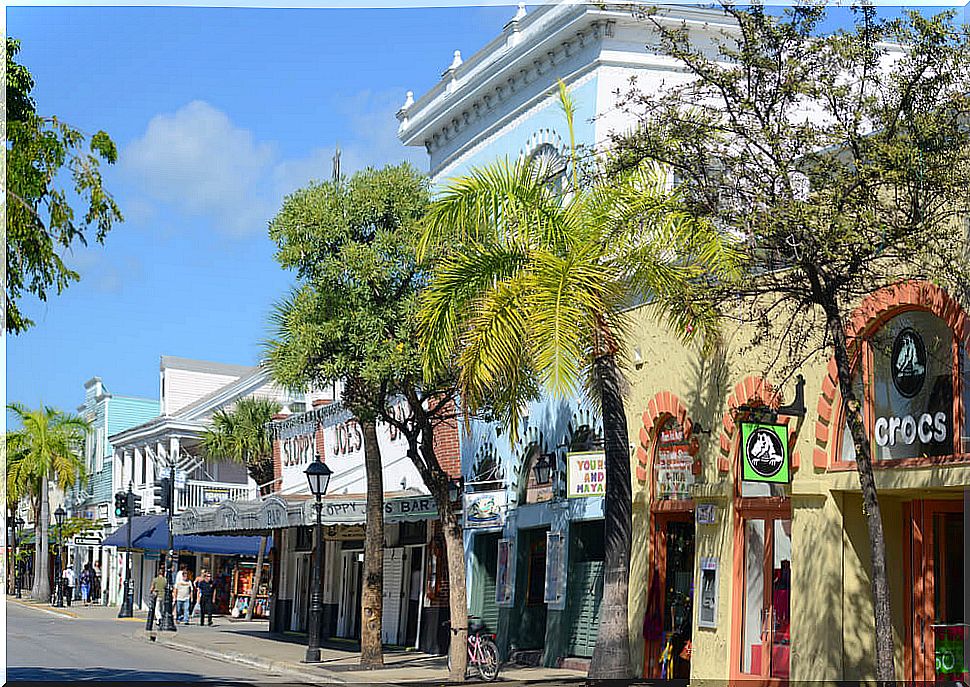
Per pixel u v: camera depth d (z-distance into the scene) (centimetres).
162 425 4931
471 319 1678
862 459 1245
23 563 6500
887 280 1526
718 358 1852
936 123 1234
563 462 2277
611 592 1756
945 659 1553
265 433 3944
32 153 1275
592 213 1691
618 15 2242
